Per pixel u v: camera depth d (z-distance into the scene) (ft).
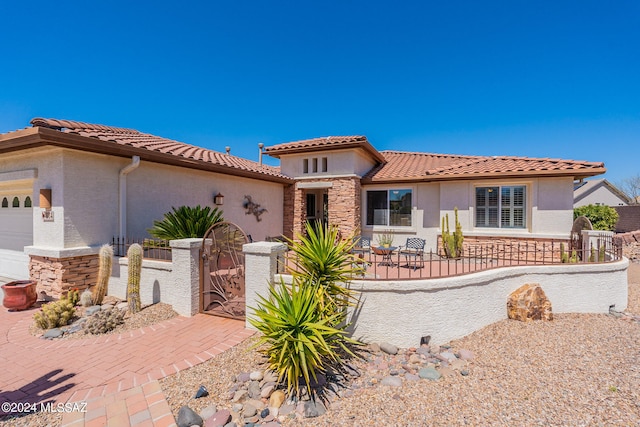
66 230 26.22
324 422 12.29
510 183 43.14
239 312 23.44
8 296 25.25
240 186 46.52
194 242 23.79
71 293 25.61
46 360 16.90
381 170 58.03
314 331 14.28
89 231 27.89
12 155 29.63
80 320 22.88
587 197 120.57
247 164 53.88
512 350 19.30
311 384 14.80
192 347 18.39
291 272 19.75
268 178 48.65
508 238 42.73
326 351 14.96
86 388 14.12
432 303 20.04
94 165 28.35
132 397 13.44
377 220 54.49
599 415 12.62
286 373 14.70
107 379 14.93
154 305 25.40
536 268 25.77
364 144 49.14
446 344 20.25
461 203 45.50
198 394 13.64
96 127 35.70
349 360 17.76
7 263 32.83
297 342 14.01
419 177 47.55
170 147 37.88
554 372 16.49
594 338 21.07
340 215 51.34
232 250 29.53
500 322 23.58
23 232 32.35
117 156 30.01
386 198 53.78
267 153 56.39
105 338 19.72
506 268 24.63
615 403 13.46
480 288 22.26
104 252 26.08
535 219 41.50
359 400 13.89
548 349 19.38
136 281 24.45
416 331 19.70
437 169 48.85
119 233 30.17
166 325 21.81
